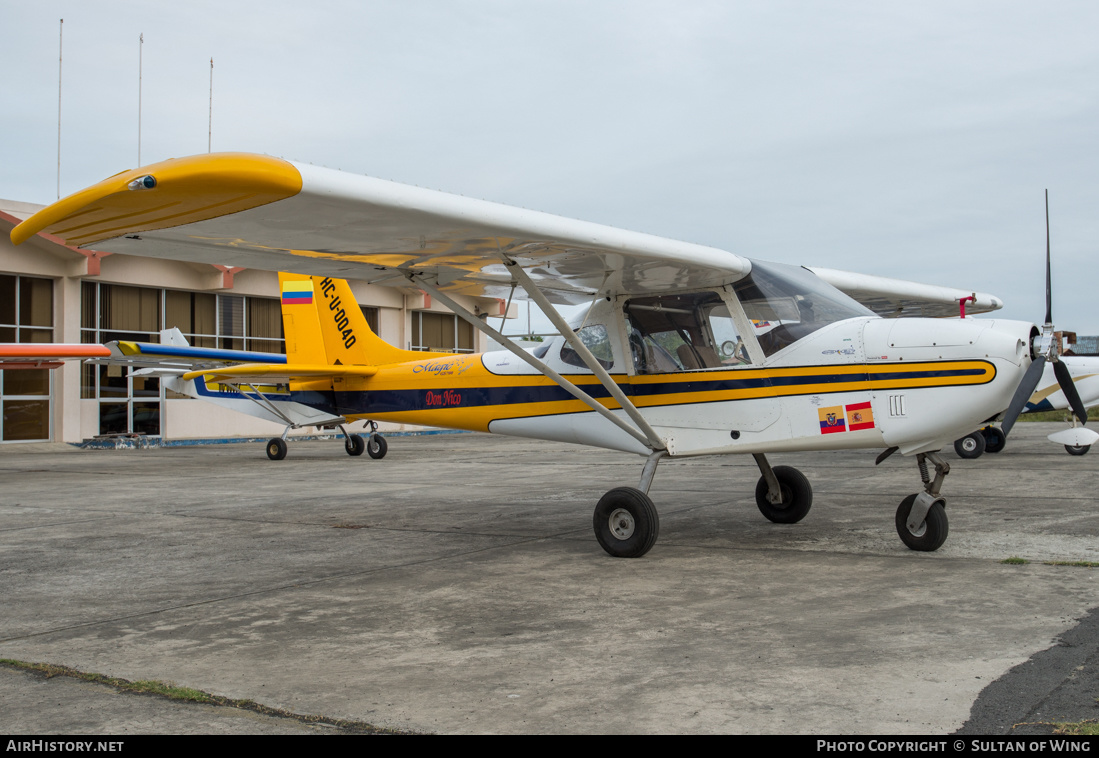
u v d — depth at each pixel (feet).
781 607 13.09
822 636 11.46
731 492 28.58
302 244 15.92
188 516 25.35
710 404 18.74
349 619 13.01
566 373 21.34
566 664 10.52
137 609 13.93
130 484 35.96
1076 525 20.04
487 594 14.53
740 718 8.56
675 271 18.33
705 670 10.13
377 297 86.38
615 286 19.67
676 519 22.50
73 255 65.72
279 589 15.25
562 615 12.97
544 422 22.17
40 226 13.55
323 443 72.02
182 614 13.53
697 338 19.20
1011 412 16.65
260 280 78.13
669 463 41.91
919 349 16.46
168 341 60.23
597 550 18.54
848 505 24.44
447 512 25.40
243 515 25.41
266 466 45.65
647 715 8.72
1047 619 11.97
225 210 13.16
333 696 9.53
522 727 8.48
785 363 17.89
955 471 34.04
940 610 12.62
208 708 9.22
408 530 21.99
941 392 16.15
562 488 31.63
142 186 11.77
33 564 17.95
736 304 18.75
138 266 70.13
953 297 28.58
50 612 13.79
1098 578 14.47
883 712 8.64
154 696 9.63
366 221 14.16
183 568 17.37
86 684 10.11
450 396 25.55
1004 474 32.27
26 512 26.78
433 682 9.95
